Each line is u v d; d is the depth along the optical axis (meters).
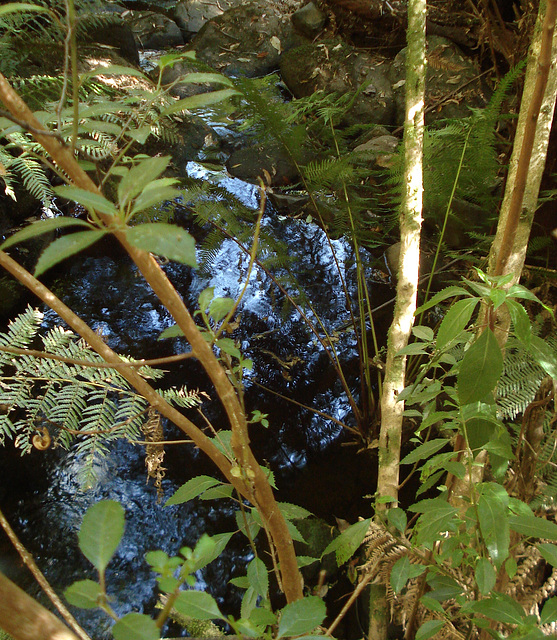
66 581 1.52
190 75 0.44
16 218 2.40
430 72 3.25
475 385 0.63
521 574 0.91
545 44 0.70
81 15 2.37
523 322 0.60
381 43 3.72
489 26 2.00
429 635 0.68
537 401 0.85
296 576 0.57
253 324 2.41
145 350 2.22
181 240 0.27
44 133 0.34
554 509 0.92
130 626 0.34
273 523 0.52
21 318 1.25
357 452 1.94
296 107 2.33
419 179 1.18
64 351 1.24
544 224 1.92
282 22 3.96
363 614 1.38
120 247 2.62
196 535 1.68
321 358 2.29
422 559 0.83
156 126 2.03
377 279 2.65
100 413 1.22
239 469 0.48
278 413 2.07
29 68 2.13
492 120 1.88
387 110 3.38
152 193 0.33
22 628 0.30
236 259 2.69
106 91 1.77
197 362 2.20
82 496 1.72
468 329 0.85
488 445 0.72
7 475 1.71
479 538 0.71
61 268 2.47
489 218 2.21
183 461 1.88
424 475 0.73
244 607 0.63
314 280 2.65
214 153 2.96
